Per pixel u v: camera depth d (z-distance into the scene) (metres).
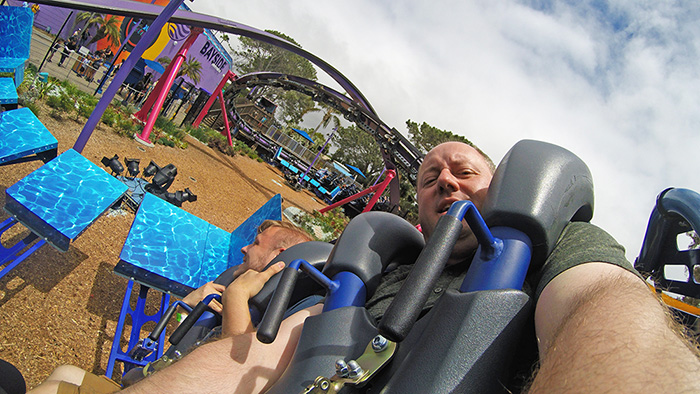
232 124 30.59
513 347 0.72
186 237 3.42
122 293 4.28
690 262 1.32
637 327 0.50
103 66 20.28
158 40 25.81
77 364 3.04
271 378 1.12
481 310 0.72
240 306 1.41
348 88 21.66
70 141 8.56
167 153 12.91
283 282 0.95
